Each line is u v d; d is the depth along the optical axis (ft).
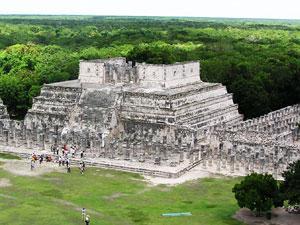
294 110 558.97
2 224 277.64
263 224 278.87
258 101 562.25
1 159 417.08
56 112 466.29
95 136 422.41
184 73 491.31
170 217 288.71
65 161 398.42
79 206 306.96
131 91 451.53
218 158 386.52
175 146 390.63
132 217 288.92
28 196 325.01
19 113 595.47
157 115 434.71
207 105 475.72
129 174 375.66
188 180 360.89
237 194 289.12
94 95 454.81
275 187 288.51
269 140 395.96
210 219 285.84
